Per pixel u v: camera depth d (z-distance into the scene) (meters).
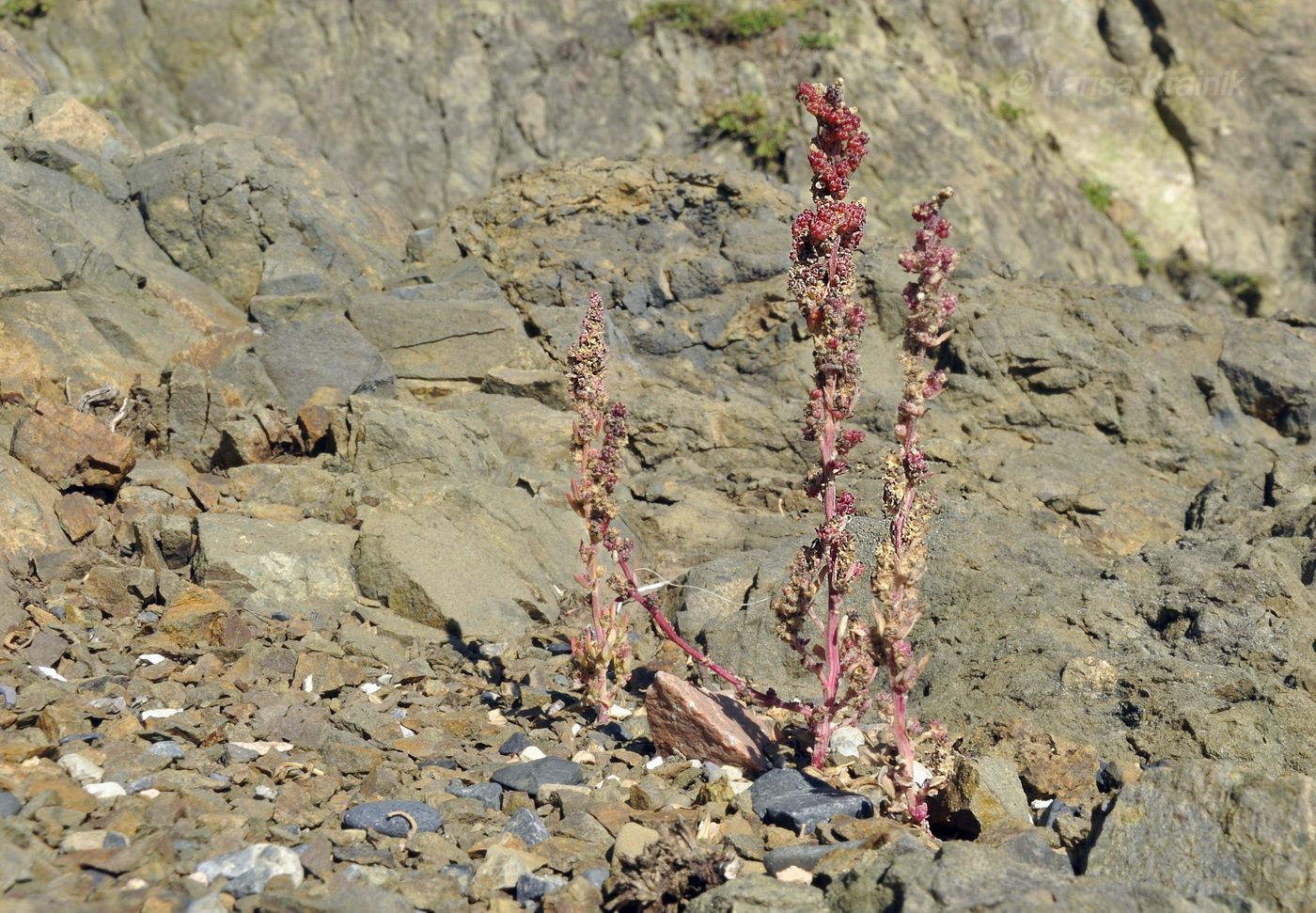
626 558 5.32
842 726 4.78
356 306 9.58
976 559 6.46
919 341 4.27
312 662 5.46
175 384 7.95
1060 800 4.53
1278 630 5.57
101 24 18.23
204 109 17.81
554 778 4.50
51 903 3.17
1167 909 3.24
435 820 4.04
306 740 4.64
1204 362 9.84
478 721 5.12
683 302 10.34
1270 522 7.03
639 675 6.15
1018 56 20.56
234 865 3.51
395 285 10.39
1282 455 8.44
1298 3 21.45
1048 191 18.53
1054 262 17.70
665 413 9.02
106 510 6.80
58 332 8.12
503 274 10.48
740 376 10.15
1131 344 9.80
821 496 4.73
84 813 3.66
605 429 5.28
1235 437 9.51
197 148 10.44
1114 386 9.52
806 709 4.79
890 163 17.52
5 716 4.27
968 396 9.55
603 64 18.42
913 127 17.92
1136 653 5.66
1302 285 20.00
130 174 10.49
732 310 10.27
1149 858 3.68
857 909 3.41
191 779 4.08
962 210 17.25
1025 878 3.35
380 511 7.18
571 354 5.30
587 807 4.25
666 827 3.81
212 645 5.54
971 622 5.95
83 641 5.31
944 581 6.20
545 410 9.03
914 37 19.83
